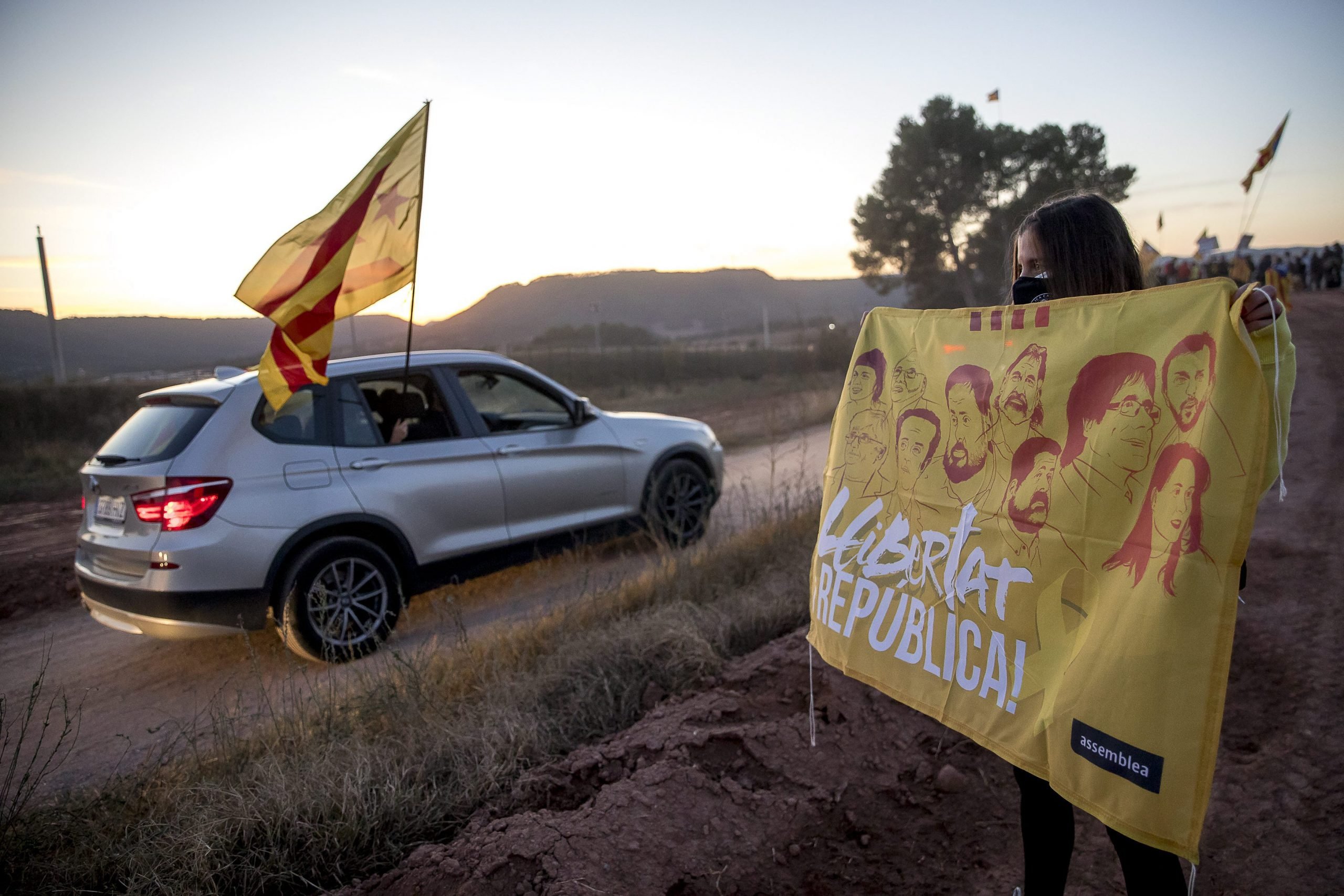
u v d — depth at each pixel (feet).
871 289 128.06
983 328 6.90
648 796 9.02
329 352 13.28
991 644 6.41
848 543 7.93
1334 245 132.26
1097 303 6.02
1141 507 5.45
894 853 8.70
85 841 8.55
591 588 17.52
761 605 14.89
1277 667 11.97
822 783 9.68
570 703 11.74
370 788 9.42
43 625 18.54
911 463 7.38
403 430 16.72
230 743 10.74
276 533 14.37
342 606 15.06
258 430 14.78
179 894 7.79
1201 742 4.81
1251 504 4.83
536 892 7.68
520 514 18.28
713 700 11.34
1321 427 32.35
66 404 54.34
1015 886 8.17
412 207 13.74
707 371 101.60
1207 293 5.32
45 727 9.25
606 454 20.07
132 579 13.96
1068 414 6.06
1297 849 8.33
